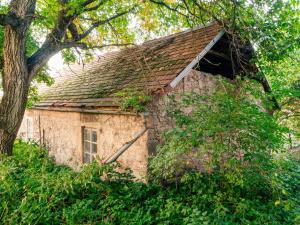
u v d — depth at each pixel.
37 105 12.09
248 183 5.71
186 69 7.01
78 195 6.04
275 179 5.47
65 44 7.25
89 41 9.61
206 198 5.67
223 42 8.39
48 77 10.71
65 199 5.80
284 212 5.57
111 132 8.11
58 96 11.61
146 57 9.70
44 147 12.18
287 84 10.43
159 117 7.00
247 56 8.49
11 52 6.39
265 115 5.66
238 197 5.91
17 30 6.24
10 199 5.32
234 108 5.36
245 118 5.34
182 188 6.37
